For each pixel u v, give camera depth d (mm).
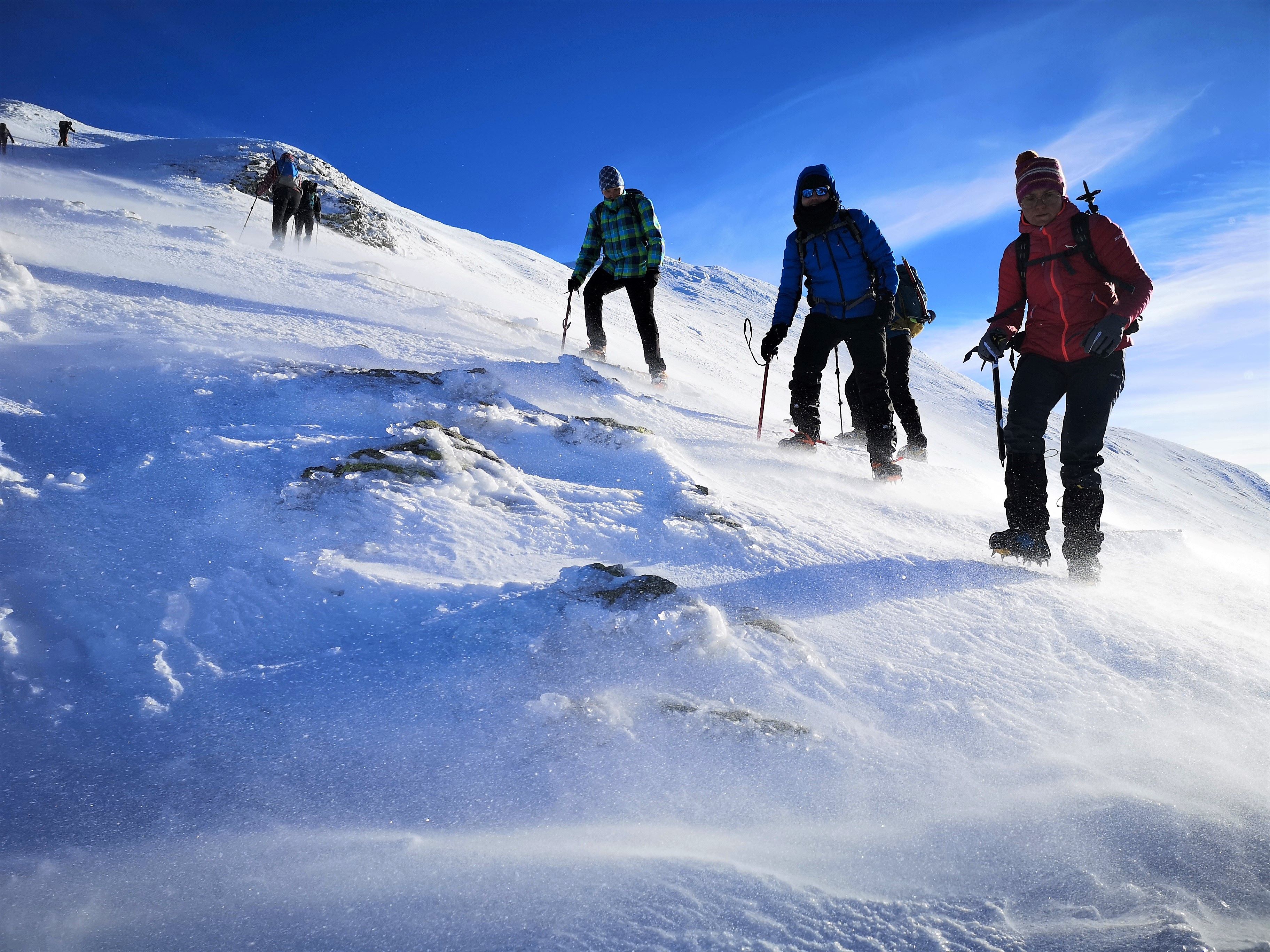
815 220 4621
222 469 2713
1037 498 3062
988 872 1250
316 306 6414
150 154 29484
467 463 3066
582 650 1854
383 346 5070
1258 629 2547
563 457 3570
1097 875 1233
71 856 1217
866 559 2771
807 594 2406
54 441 2799
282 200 14375
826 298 4652
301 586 2160
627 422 4621
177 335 4238
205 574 2170
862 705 1787
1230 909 1163
